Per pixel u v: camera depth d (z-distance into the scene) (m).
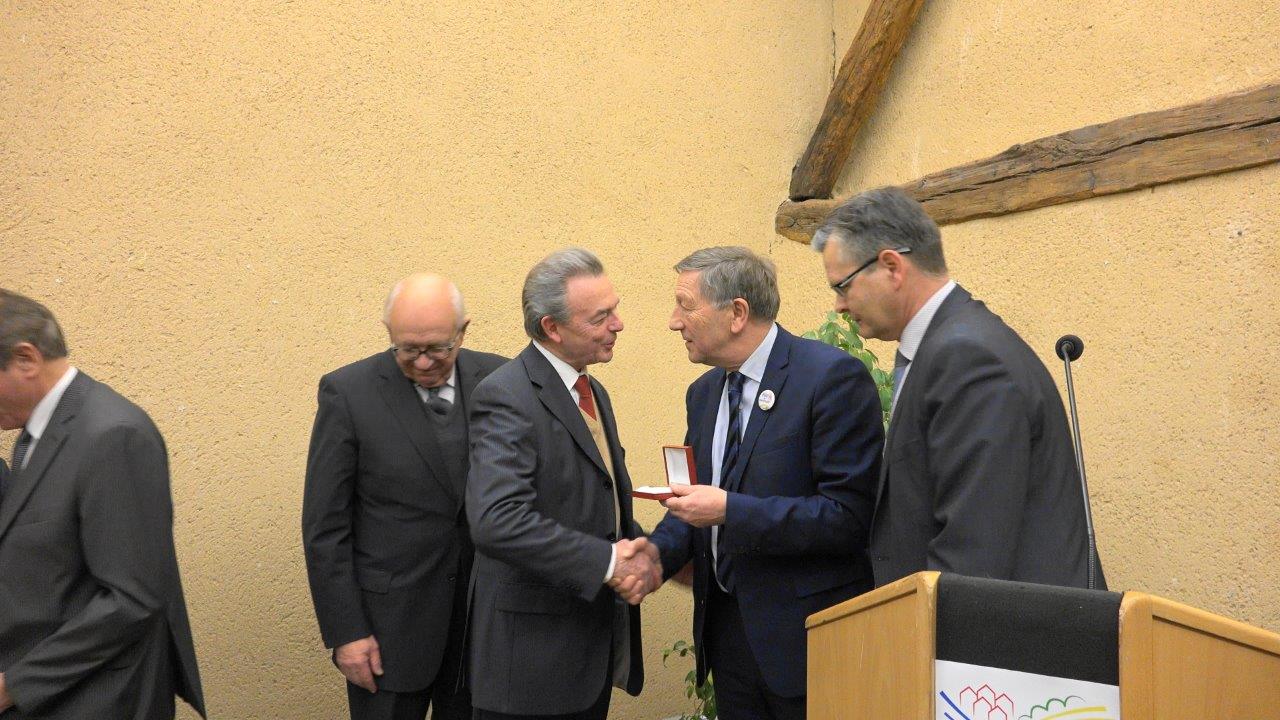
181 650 2.15
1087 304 3.18
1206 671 1.30
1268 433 2.68
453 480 2.71
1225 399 2.78
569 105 3.72
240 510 3.13
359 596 2.63
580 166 3.74
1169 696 1.30
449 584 2.71
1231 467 2.76
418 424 2.69
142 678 2.06
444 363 2.65
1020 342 1.89
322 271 3.27
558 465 2.34
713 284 2.34
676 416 3.94
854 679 1.62
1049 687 1.38
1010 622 1.40
